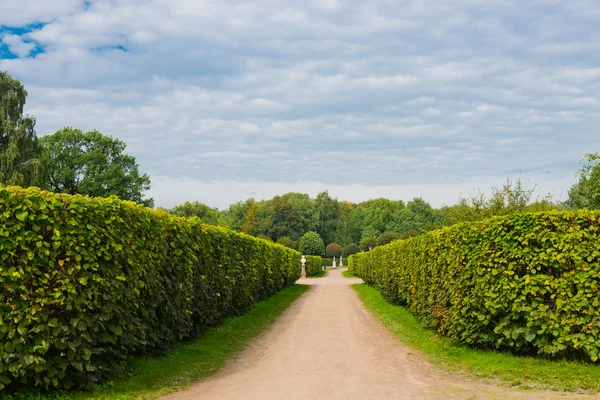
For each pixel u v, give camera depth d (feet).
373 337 40.19
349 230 397.60
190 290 34.58
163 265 30.81
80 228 22.34
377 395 22.15
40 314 20.30
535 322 28.09
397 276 60.80
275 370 27.86
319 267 210.59
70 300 21.53
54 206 21.50
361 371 27.45
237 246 51.93
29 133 129.49
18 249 20.31
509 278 29.60
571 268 27.89
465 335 31.81
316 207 389.39
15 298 19.93
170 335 30.71
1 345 19.22
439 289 38.34
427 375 26.43
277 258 85.66
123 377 24.22
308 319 51.75
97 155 163.12
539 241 29.04
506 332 29.07
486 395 22.03
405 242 55.31
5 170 118.83
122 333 24.62
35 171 120.57
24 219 20.18
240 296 51.83
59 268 21.42
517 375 25.32
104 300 23.62
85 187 157.99
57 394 20.57
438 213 354.54
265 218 357.20
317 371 27.50
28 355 19.60
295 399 21.54
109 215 24.57
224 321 45.55
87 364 21.54
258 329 43.98
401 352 33.60
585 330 26.84
